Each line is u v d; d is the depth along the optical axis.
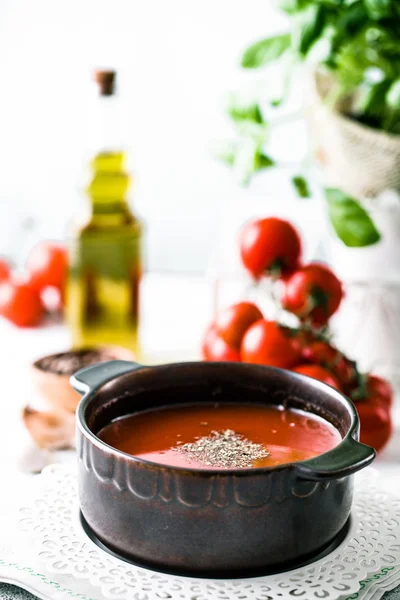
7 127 1.64
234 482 0.69
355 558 0.74
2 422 0.96
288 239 1.00
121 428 0.79
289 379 0.81
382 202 1.06
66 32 1.58
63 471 0.83
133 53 1.57
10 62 1.61
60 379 0.92
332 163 1.04
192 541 0.70
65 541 0.75
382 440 0.91
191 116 1.57
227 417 0.81
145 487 0.70
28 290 1.19
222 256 1.22
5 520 0.79
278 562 0.71
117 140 1.08
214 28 1.53
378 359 1.04
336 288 0.98
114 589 0.71
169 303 1.27
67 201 1.63
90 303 1.11
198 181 1.59
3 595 0.74
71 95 1.61
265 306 1.18
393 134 1.05
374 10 0.98
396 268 1.03
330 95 1.05
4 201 1.33
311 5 1.03
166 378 0.82
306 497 0.71
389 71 1.04
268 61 1.07
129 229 1.10
